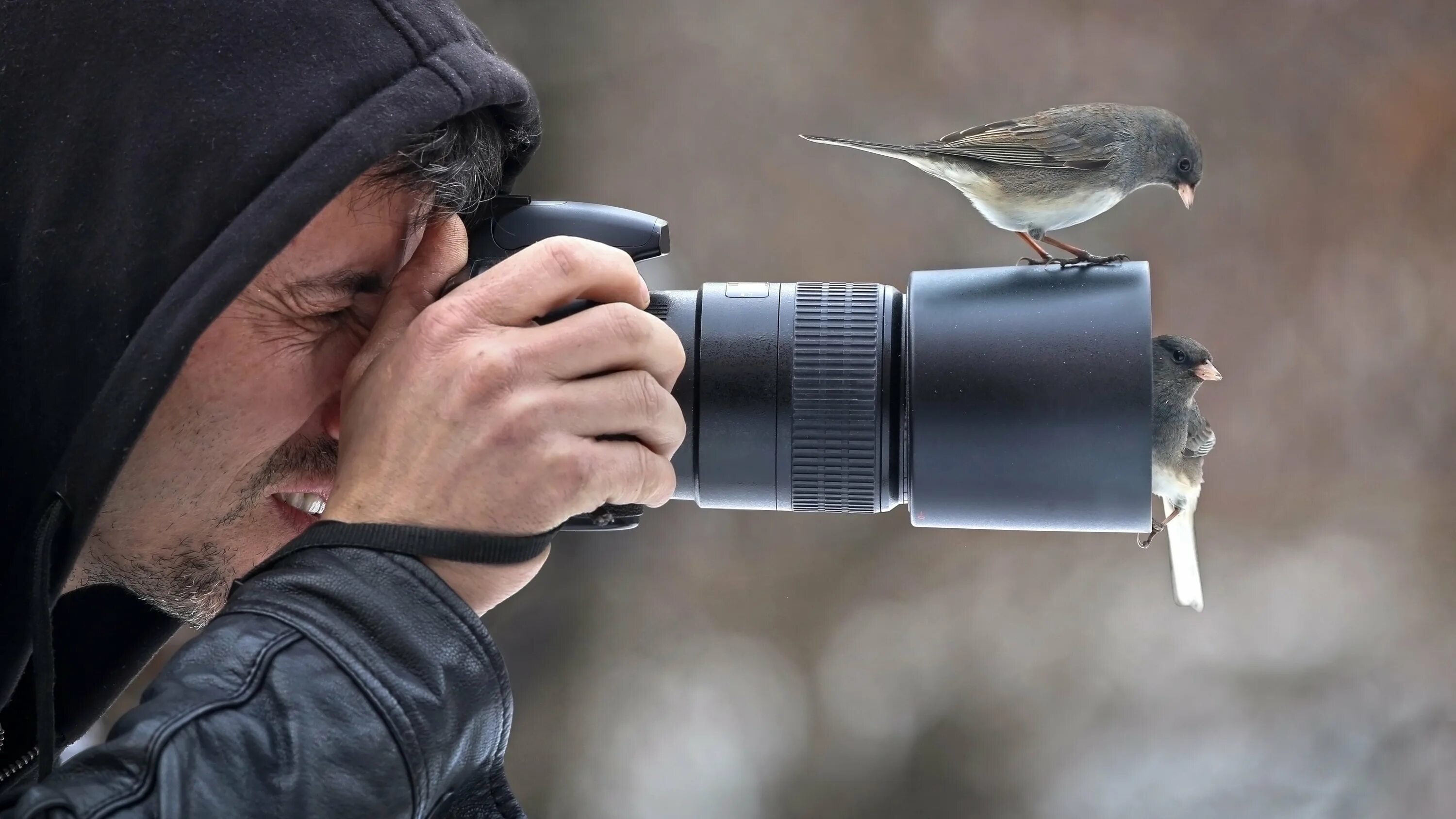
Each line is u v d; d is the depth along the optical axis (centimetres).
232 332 497
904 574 1805
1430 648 1716
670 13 1911
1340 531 1794
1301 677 1717
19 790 448
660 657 1778
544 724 1758
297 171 457
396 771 434
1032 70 1895
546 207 594
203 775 413
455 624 460
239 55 465
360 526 470
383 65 482
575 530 524
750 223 1859
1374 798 1619
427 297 530
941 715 1722
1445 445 1816
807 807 1691
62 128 459
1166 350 725
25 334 474
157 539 521
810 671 1758
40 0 457
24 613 482
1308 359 1850
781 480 609
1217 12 1889
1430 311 1839
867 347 602
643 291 529
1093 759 1684
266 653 437
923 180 1853
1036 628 1759
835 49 1898
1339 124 1878
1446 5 1866
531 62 1905
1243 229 1872
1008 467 580
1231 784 1648
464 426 484
